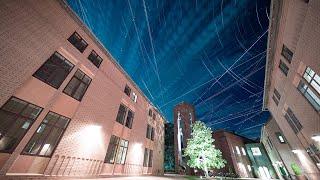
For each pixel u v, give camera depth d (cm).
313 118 1056
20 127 888
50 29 1052
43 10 1023
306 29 854
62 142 1048
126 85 1980
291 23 980
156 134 2698
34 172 895
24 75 868
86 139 1227
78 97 1238
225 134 3747
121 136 1708
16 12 874
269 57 1402
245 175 3466
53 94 1027
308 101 1056
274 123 2388
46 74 1016
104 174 1374
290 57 1146
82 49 1329
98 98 1412
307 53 906
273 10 1071
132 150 1861
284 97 1430
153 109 2747
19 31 876
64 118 1107
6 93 789
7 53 811
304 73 1032
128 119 1952
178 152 3588
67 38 1180
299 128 1366
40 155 934
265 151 3759
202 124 2789
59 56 1115
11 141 855
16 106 856
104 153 1383
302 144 1441
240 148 3916
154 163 2417
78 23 1291
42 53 979
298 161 1906
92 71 1390
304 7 823
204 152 2530
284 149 2288
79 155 1149
